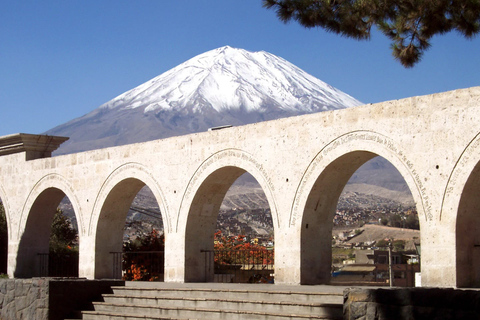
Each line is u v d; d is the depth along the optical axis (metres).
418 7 15.73
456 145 15.19
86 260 24.52
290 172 18.69
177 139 21.98
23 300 17.41
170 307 15.49
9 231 27.84
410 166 15.96
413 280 21.58
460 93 15.21
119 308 16.50
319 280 18.67
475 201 15.24
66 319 16.78
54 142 27.84
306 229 18.45
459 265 15.05
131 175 23.30
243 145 20.00
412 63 16.95
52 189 26.58
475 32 15.78
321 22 16.25
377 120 16.70
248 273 26.41
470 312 10.42
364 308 11.14
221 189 21.58
